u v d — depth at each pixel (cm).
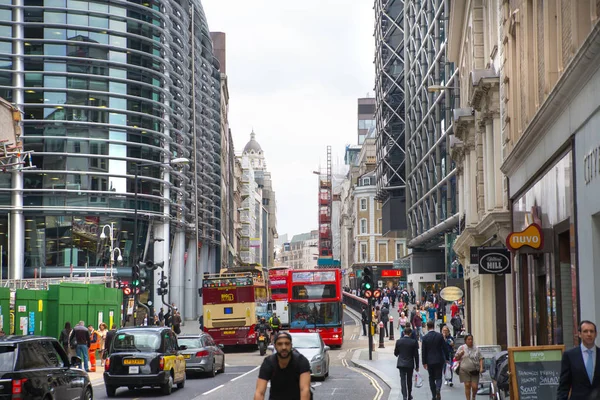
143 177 6469
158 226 6812
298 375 912
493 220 2659
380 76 8825
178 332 4553
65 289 3719
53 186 6191
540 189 2017
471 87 3081
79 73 6297
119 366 2244
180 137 7219
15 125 3794
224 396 2227
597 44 1244
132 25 6544
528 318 2305
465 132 3403
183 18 7450
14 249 6050
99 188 6328
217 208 9581
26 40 6169
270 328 4675
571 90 1519
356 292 10150
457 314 4497
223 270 5144
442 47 5906
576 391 915
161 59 6706
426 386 2391
